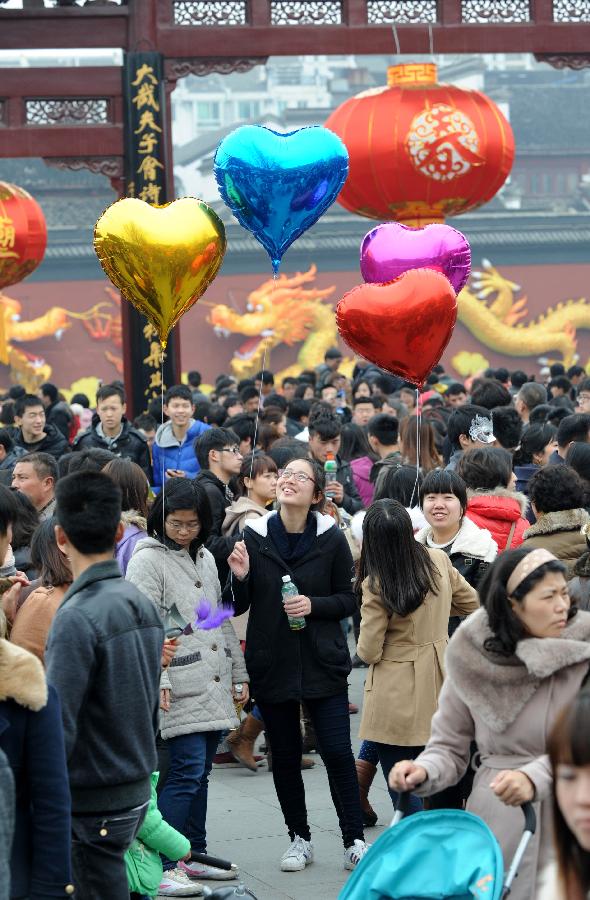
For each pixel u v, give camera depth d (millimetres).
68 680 8906
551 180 116562
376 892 8227
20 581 12172
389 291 14891
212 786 17062
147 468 23406
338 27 30484
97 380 84688
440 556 13156
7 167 93500
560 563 9133
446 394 30422
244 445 21484
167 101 30484
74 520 9312
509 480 15086
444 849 8234
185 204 14438
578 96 116188
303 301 86375
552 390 31844
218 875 13312
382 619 12867
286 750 13805
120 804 9258
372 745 14883
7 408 32938
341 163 14883
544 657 8930
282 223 15039
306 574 13625
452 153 24562
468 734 9469
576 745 5941
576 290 91688
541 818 8969
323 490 13984
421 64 25312
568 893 6066
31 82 30438
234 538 15016
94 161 30688
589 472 15430
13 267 25984
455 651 9289
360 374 37312
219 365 85938
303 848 13836
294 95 130750
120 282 14609
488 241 90250
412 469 15648
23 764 7961
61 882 7945
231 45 30344
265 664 13609
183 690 12820
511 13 30812
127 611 9289
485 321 89812
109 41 30500
